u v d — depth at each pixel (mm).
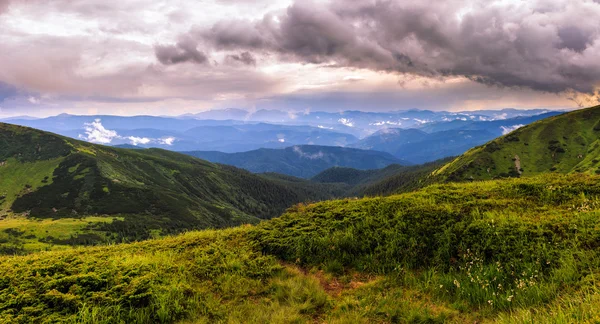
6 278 7438
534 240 7848
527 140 180625
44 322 5953
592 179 11703
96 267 8172
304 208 12938
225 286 7805
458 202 11133
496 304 6289
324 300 7094
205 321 6453
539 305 5781
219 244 10586
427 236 9102
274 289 7766
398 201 11406
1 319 6035
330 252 9391
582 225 7941
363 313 6312
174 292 7266
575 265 6602
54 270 8086
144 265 8445
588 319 4422
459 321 5906
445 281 7363
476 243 8258
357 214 10914
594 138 165000
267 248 10250
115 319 6309
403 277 7957
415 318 6090
